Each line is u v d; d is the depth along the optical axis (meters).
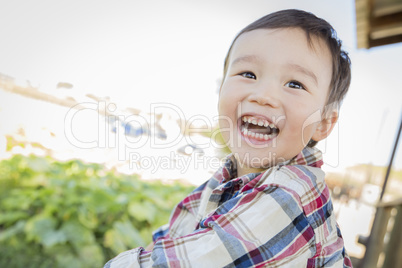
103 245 2.11
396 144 2.49
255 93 0.72
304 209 0.67
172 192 2.54
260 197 0.66
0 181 2.38
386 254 2.32
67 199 2.22
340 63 0.83
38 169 2.44
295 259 0.62
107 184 2.50
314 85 0.74
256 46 0.75
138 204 2.30
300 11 0.83
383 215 2.36
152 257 0.61
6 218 2.14
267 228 0.62
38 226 2.02
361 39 2.33
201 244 0.61
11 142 2.51
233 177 0.92
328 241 0.75
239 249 0.59
